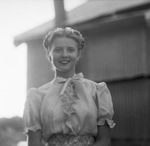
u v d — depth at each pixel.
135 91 12.99
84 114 3.05
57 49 3.16
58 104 3.10
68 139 3.08
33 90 3.23
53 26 14.23
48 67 15.20
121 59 13.34
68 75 3.23
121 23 12.94
